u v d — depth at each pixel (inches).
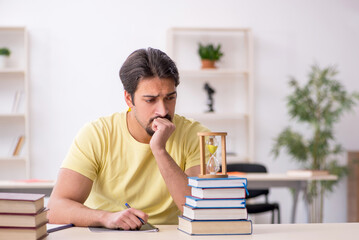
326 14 243.3
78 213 70.2
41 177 226.1
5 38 224.8
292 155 228.8
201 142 65.6
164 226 69.9
